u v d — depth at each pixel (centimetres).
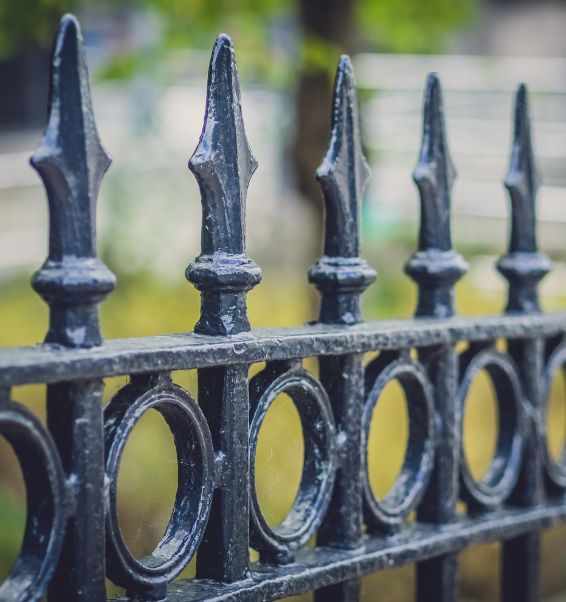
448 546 172
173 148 619
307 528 148
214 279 135
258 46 407
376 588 358
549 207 941
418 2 480
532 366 193
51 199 120
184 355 129
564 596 365
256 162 142
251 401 142
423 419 170
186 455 135
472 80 1077
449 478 174
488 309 574
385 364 161
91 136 121
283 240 717
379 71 968
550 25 1384
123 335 545
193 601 132
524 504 195
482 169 1025
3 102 1297
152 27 428
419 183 170
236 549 138
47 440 117
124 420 124
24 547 119
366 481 157
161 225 612
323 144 405
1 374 111
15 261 860
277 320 551
